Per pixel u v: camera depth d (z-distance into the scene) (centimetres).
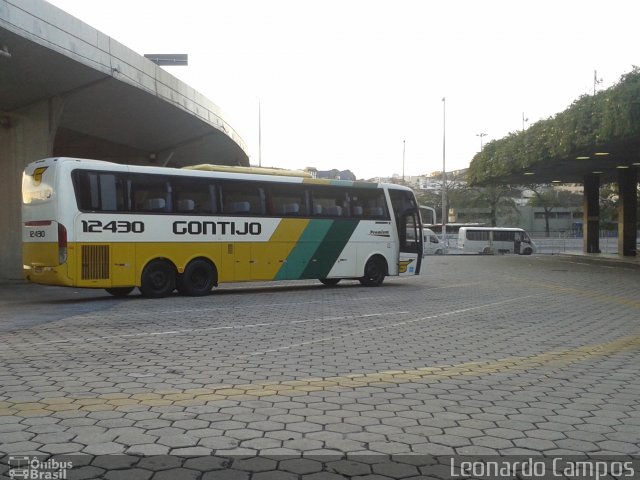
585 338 896
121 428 455
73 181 1324
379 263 1884
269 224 1636
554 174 3816
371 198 1870
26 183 1390
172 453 404
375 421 478
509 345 831
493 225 6656
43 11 1473
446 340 868
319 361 710
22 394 548
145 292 1438
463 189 7431
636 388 594
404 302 1397
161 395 549
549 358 741
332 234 1764
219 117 2733
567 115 2522
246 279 1590
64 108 1952
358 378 625
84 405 514
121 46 1830
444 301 1421
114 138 2450
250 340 853
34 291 1733
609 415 501
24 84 1733
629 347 821
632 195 3859
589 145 2497
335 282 1962
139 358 716
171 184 1475
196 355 738
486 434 450
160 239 1447
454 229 6322
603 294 1608
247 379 615
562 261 3544
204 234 1520
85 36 1647
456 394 564
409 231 1959
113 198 1379
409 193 1972
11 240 1975
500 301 1423
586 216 4388
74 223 1317
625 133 2134
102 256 1356
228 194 1572
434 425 470
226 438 434
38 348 779
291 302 1391
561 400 546
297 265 1689
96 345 804
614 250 4962
